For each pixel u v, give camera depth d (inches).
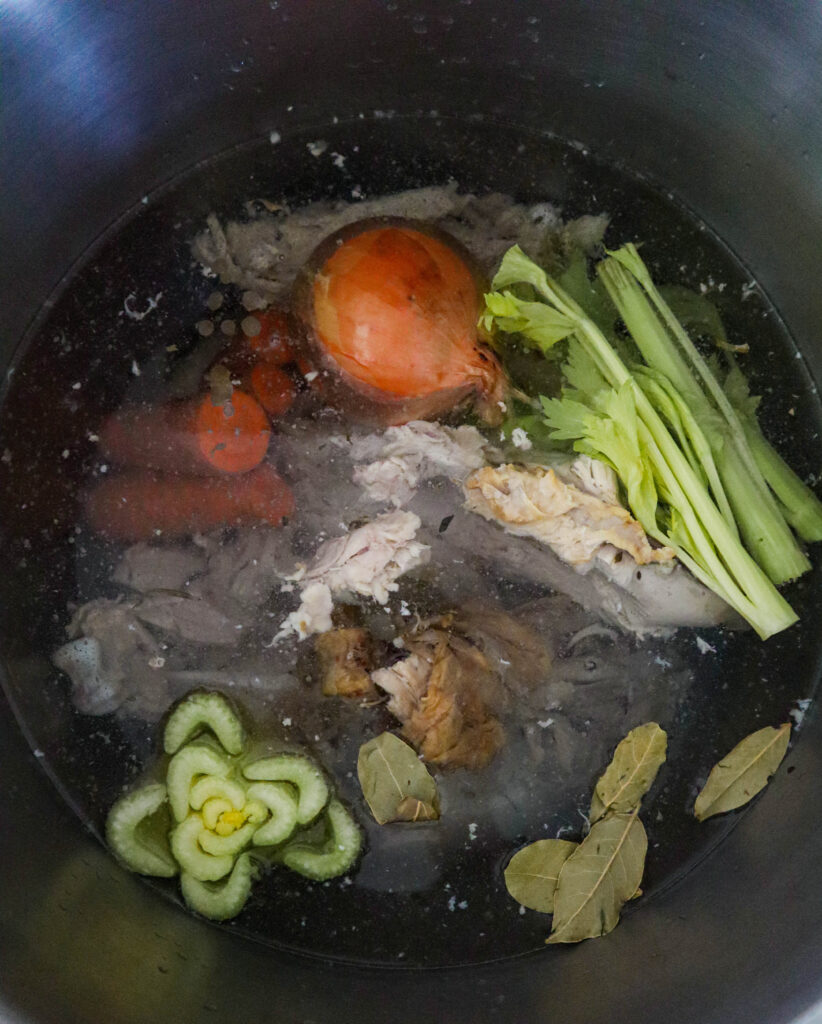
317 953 12.8
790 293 14.5
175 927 12.6
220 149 15.0
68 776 13.0
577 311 12.7
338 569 13.0
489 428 13.3
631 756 12.7
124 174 14.3
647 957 12.3
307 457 13.4
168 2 12.4
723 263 15.0
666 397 12.8
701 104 13.8
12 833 12.2
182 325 14.0
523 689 12.8
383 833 12.6
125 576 13.3
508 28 13.7
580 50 13.9
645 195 15.2
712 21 12.6
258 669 12.9
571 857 12.2
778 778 13.3
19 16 11.5
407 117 15.3
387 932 12.7
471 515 13.3
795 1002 10.2
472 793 12.7
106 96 13.2
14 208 13.1
